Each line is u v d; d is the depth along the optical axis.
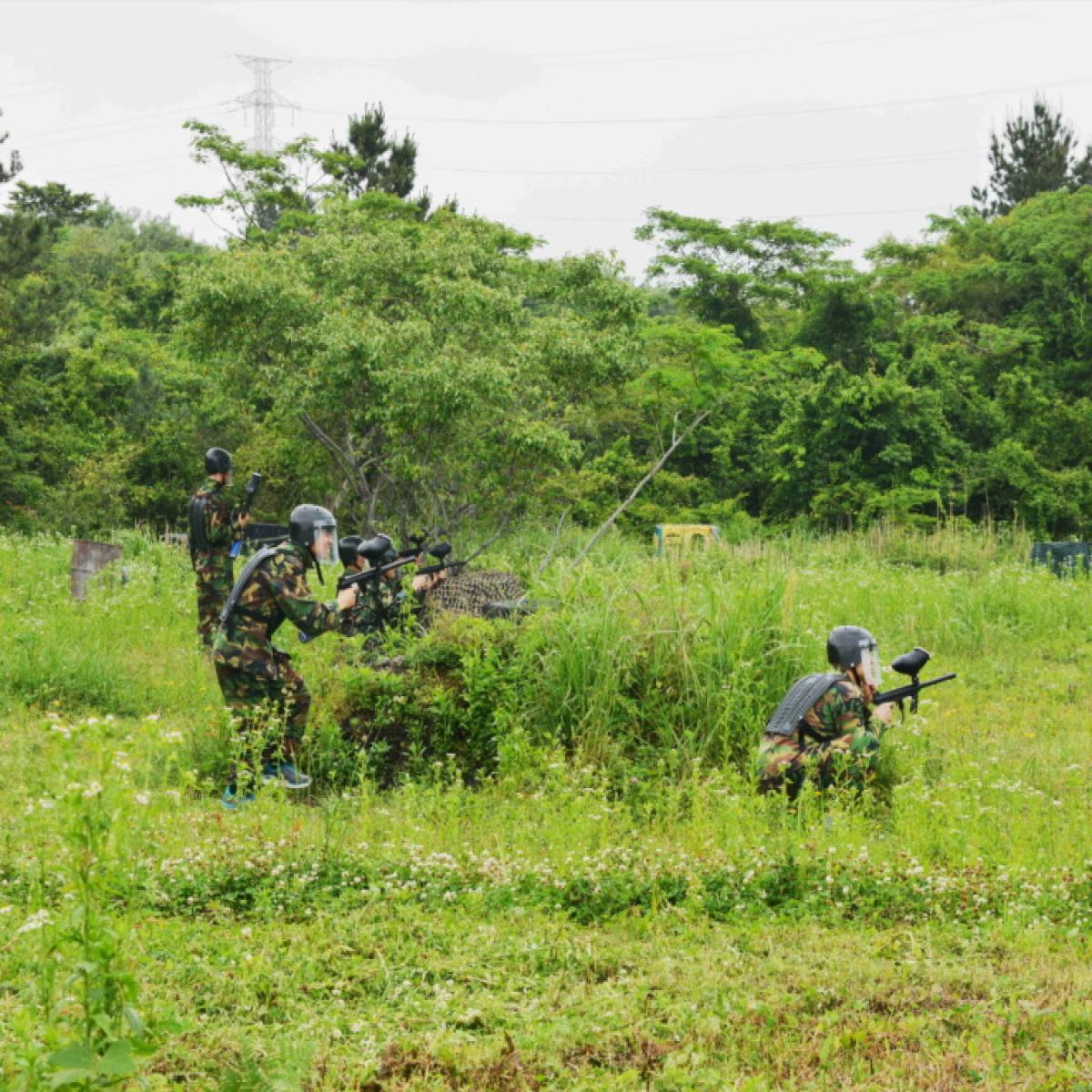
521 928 8.80
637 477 44.25
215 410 46.50
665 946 8.51
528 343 27.41
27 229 47.53
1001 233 63.84
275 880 9.37
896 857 10.14
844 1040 6.93
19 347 46.94
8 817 10.17
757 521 42.69
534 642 14.05
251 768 12.44
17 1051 5.74
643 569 16.69
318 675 14.39
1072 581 26.52
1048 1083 6.46
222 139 49.75
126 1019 5.15
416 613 16.28
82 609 21.17
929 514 43.88
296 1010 7.25
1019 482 43.75
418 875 9.60
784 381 48.44
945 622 21.56
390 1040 6.82
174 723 14.79
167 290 61.03
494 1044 6.86
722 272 59.38
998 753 14.38
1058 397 50.19
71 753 5.27
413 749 13.43
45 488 45.16
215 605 18.09
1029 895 9.59
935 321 54.00
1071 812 11.67
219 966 7.73
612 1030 7.10
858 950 8.52
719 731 13.47
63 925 5.33
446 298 27.58
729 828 10.47
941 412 45.31
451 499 28.69
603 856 9.96
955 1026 7.35
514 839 10.63
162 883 9.09
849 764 11.64
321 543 13.00
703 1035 7.06
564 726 13.62
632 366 28.19
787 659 14.20
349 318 28.02
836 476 43.22
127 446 46.16
